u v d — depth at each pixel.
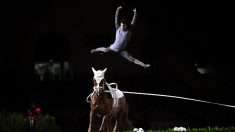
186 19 30.56
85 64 30.70
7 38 30.55
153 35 30.86
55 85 29.25
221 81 29.64
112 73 30.58
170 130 13.95
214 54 30.27
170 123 23.55
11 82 29.00
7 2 30.66
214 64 30.23
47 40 31.20
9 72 30.02
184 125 23.59
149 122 23.58
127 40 13.77
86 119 25.31
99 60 30.69
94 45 30.88
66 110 26.92
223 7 30.34
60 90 28.77
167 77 30.23
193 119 26.36
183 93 29.56
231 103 28.30
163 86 29.88
